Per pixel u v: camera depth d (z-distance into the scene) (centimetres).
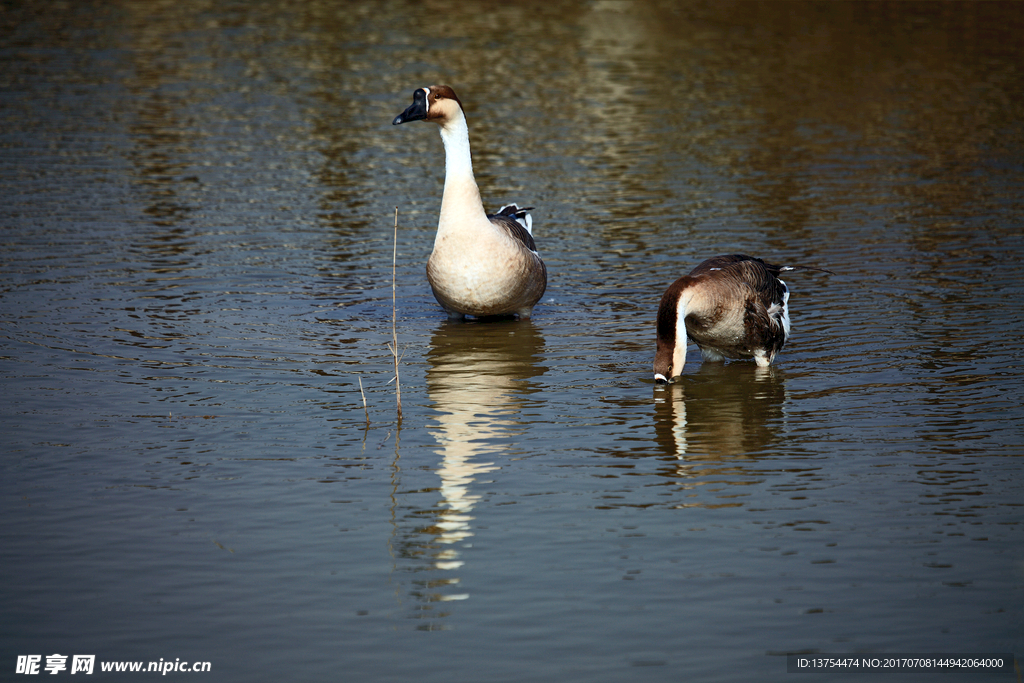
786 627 766
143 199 2208
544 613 786
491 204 2197
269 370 1326
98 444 1095
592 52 4012
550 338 1462
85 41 4172
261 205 2186
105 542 895
